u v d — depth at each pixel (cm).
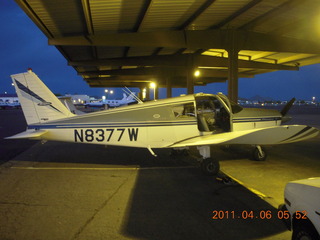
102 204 415
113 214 376
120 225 341
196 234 315
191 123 641
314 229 217
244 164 682
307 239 226
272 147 946
